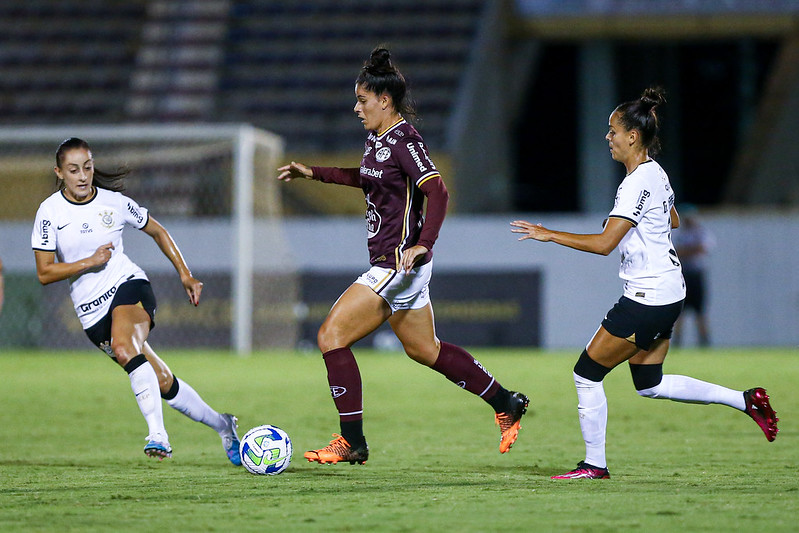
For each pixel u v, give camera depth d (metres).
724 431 23.33
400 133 17.39
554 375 39.53
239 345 54.53
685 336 60.34
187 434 23.78
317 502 14.02
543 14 91.00
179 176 67.94
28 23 87.19
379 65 17.52
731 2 88.25
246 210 54.34
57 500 14.28
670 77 109.12
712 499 14.06
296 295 59.22
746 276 59.88
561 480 16.20
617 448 20.44
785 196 91.19
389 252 17.58
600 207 95.69
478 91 81.06
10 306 59.50
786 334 59.75
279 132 78.88
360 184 19.31
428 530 11.88
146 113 80.62
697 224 56.00
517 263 58.41
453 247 58.75
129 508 13.56
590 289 58.09
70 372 43.34
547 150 113.31
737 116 111.50
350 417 17.34
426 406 29.62
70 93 82.25
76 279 18.69
